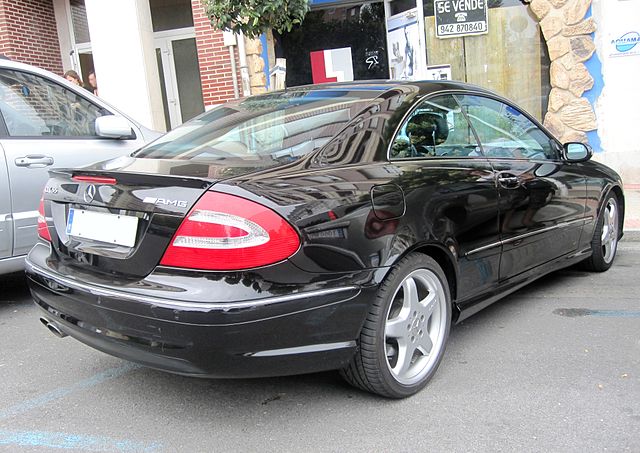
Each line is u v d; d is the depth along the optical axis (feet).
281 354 8.61
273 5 19.81
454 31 31.32
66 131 16.43
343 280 9.06
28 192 15.08
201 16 31.14
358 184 9.57
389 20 33.06
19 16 36.24
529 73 31.24
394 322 10.00
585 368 11.42
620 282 16.93
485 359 11.98
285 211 8.57
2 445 9.30
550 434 9.17
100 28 31.89
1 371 12.07
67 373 11.91
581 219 15.84
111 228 9.39
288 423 9.73
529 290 16.56
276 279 8.43
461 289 11.48
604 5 28.99
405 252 9.89
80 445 9.27
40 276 10.23
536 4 29.89
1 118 15.02
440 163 11.40
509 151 13.79
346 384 11.03
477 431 9.32
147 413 10.21
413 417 9.80
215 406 10.38
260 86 31.48
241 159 10.06
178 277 8.50
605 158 30.12
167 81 39.14
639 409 9.82
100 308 8.96
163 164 10.06
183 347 8.25
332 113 11.02
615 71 29.45
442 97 12.35
